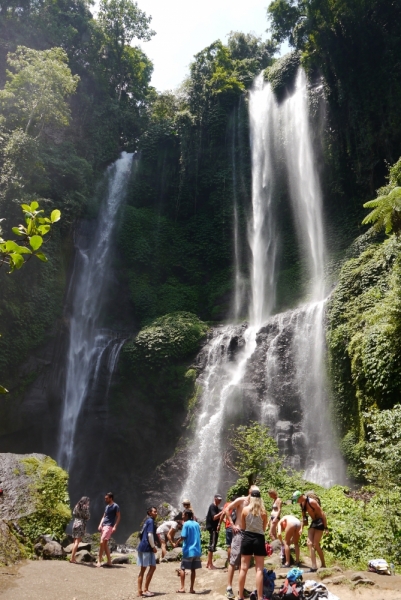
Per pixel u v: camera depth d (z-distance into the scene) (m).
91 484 27.39
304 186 33.59
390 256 20.83
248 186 36.19
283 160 35.16
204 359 27.75
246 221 35.44
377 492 12.55
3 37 36.56
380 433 12.33
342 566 9.62
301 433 21.94
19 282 27.02
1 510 11.92
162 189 37.97
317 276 30.23
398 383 16.19
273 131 36.38
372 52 29.78
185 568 8.47
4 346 25.83
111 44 41.62
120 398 28.23
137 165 38.41
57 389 28.34
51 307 28.61
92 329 31.94
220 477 22.59
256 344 26.11
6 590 8.30
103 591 8.61
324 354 22.55
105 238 35.06
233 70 41.72
